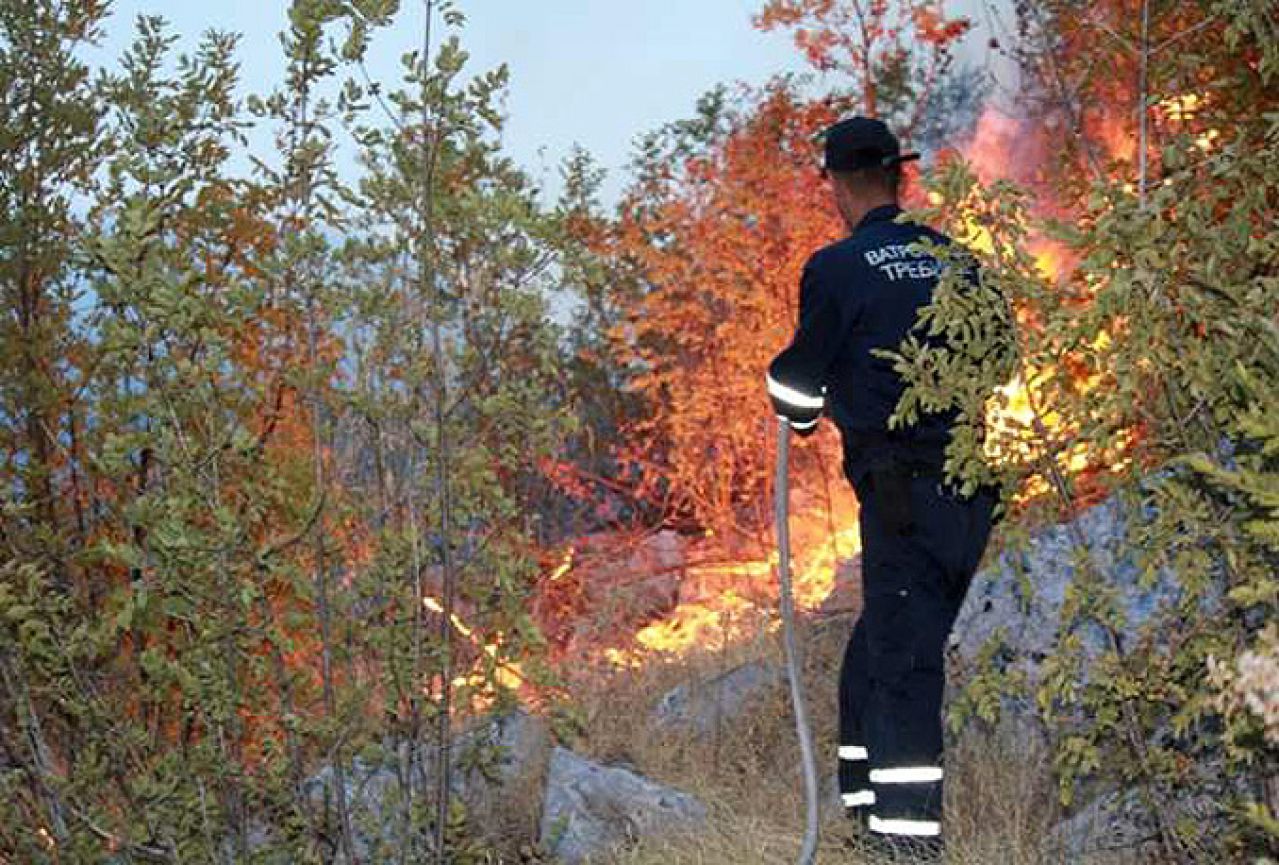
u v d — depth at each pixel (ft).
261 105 13.28
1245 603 8.87
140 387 16.39
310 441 15.97
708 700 20.01
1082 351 11.66
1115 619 12.01
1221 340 11.13
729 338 36.73
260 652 13.71
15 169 17.61
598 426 41.65
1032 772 15.28
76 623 14.85
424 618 13.35
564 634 26.50
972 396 12.00
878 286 14.76
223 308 13.75
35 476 16.48
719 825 15.08
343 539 13.65
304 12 12.85
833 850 14.56
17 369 17.03
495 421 13.32
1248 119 14.89
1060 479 12.13
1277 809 10.82
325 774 14.46
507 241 12.87
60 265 17.30
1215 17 13.07
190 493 12.78
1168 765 12.00
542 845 14.76
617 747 18.56
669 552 36.68
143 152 14.33
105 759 13.64
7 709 14.03
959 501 14.51
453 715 14.08
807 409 15.07
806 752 14.43
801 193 37.06
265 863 13.23
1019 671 12.63
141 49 17.22
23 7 17.66
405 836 13.12
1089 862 13.28
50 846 13.50
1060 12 15.88
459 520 13.32
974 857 13.71
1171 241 11.16
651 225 37.60
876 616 14.64
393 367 13.30
